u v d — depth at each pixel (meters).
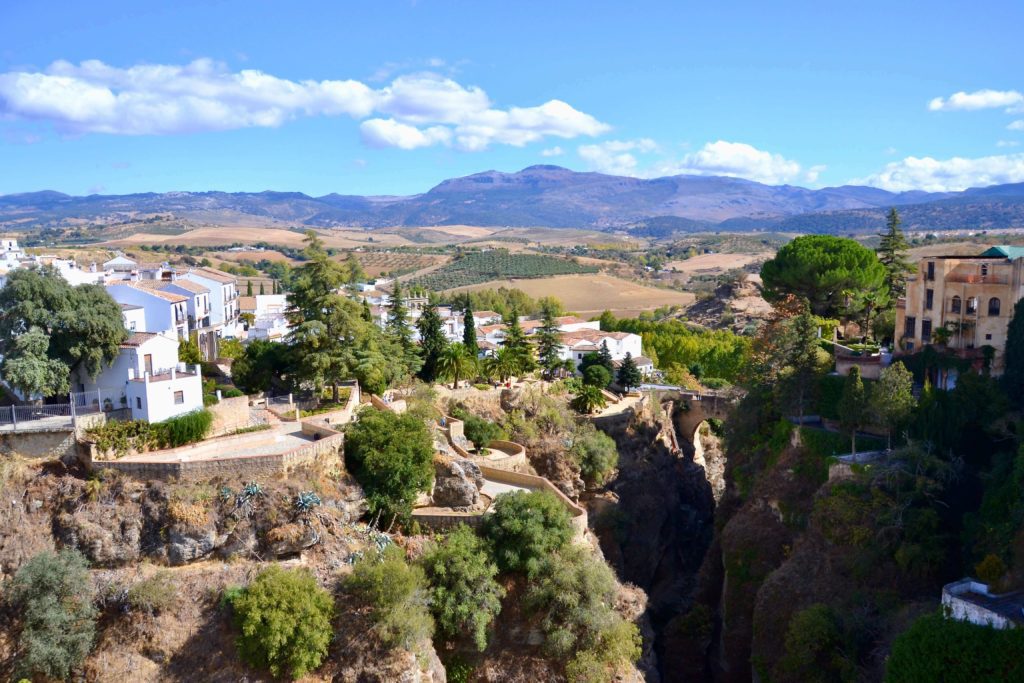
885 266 116.38
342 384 84.06
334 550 56.44
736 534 75.44
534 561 60.25
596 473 91.81
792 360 81.88
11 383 58.31
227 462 56.03
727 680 71.81
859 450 71.94
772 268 120.31
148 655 49.34
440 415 85.31
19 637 48.56
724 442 93.88
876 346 101.50
